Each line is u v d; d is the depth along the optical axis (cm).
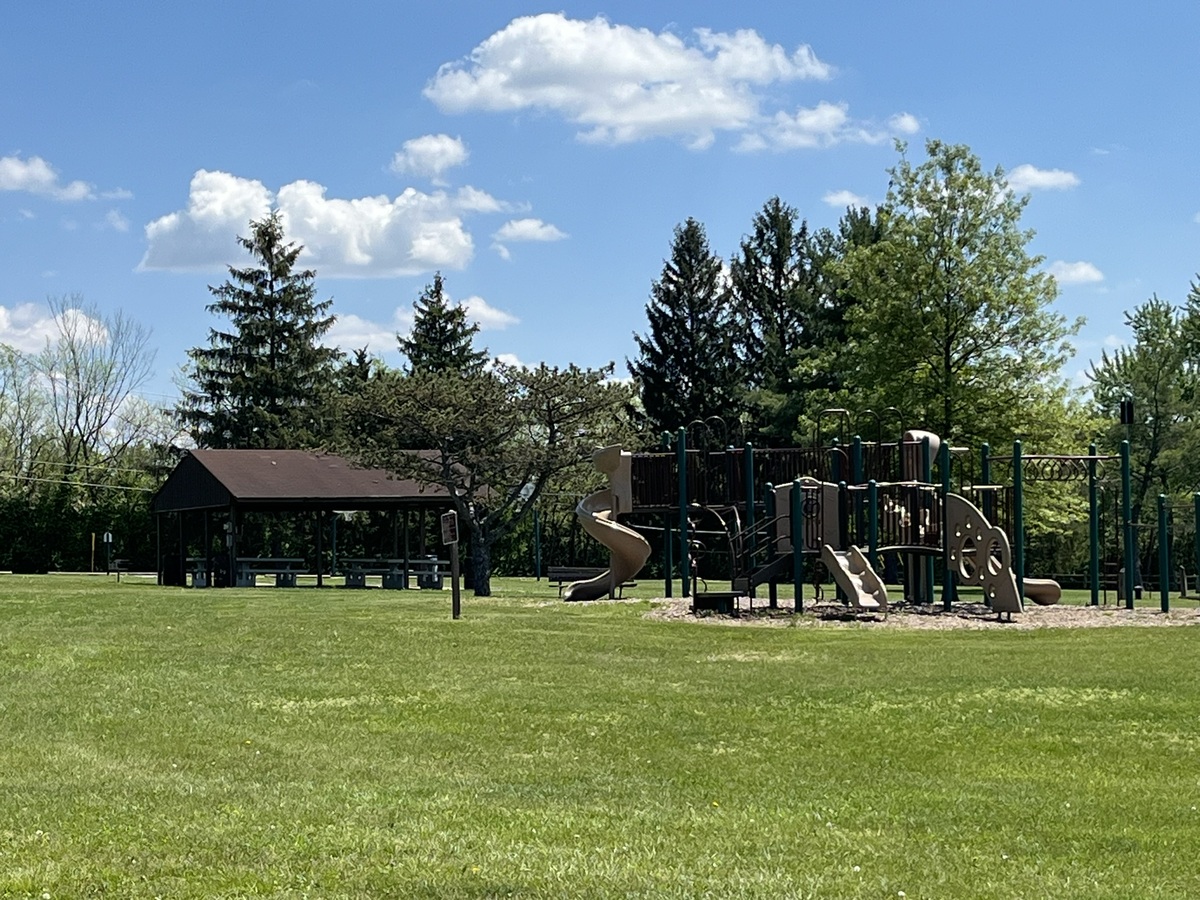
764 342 6600
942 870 723
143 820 822
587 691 1414
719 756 1065
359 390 4094
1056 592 2847
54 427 7512
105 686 1436
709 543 4772
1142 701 1322
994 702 1330
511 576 5766
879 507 2742
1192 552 5459
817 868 726
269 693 1393
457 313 7112
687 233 6700
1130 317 6150
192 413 6994
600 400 3638
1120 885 698
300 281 7112
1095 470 2952
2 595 3017
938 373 4484
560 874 706
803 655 1762
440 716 1252
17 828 798
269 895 666
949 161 4534
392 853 747
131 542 5828
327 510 4781
